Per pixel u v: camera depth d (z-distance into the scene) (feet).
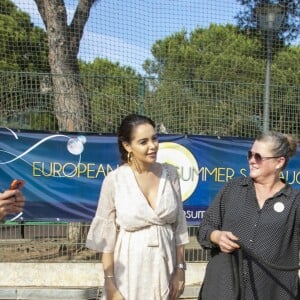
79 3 28.99
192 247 23.57
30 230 23.07
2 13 31.07
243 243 9.82
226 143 23.29
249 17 36.96
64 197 22.44
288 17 33.27
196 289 21.70
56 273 22.34
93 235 10.28
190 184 23.12
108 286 10.12
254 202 9.97
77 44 29.17
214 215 10.37
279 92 25.34
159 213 10.02
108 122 24.89
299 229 9.91
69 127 24.61
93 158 22.54
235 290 9.68
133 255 9.96
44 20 29.48
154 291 9.94
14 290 21.26
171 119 25.23
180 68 36.70
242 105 25.64
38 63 31.45
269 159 9.87
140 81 25.00
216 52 39.11
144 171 10.28
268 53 29.84
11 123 23.93
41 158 22.29
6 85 23.76
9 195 8.79
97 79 24.91
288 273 9.86
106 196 10.28
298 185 23.75
